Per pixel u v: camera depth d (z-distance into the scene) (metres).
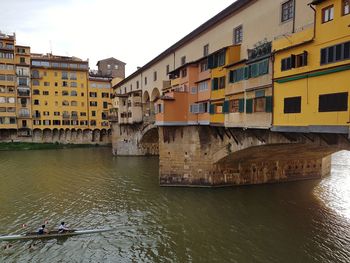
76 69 72.94
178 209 22.75
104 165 43.28
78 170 39.31
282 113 15.51
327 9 12.92
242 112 19.52
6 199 25.89
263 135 20.55
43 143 69.81
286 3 17.53
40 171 38.69
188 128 27.97
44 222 20.64
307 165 31.66
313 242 17.22
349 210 22.25
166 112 27.09
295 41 14.53
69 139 73.25
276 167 30.22
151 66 43.97
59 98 71.62
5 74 65.44
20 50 67.25
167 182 29.11
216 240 17.69
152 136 51.09
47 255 16.25
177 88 29.94
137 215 21.77
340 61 12.16
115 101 56.56
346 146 14.73
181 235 18.41
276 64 15.90
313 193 26.55
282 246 16.83
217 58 22.94
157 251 16.53
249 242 17.36
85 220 20.94
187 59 31.28
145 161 47.38
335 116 12.47
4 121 65.75
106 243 17.52
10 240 17.81
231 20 23.11
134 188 29.11
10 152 60.16
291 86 14.87
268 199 24.88
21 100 67.44
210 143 27.45
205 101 25.45
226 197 25.36
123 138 54.50
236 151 24.22
